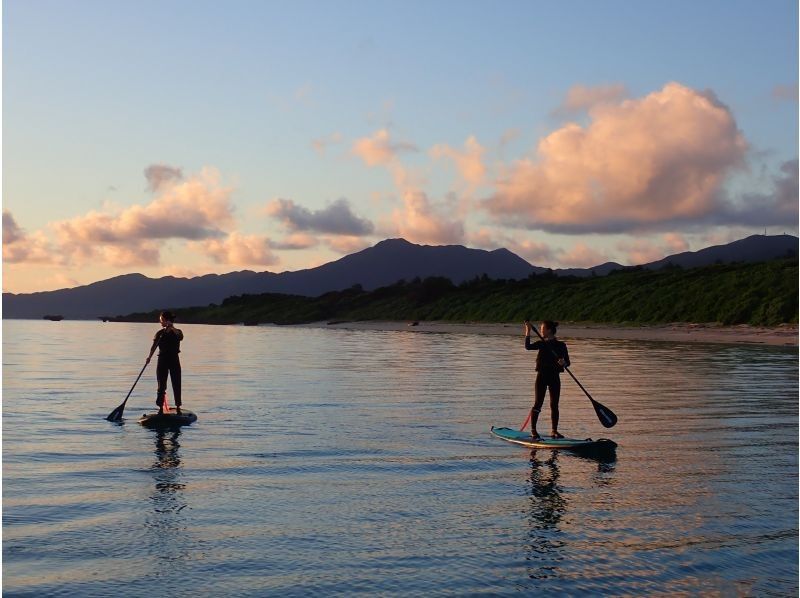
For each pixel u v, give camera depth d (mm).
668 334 56031
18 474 10234
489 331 74812
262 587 6383
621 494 9336
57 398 18938
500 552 7230
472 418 15570
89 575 6617
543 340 12906
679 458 11531
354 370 28422
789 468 10852
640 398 19016
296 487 9609
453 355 37906
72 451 11867
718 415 16078
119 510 8500
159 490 9398
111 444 12492
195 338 65562
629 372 26578
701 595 6312
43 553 7133
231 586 6398
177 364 15445
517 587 6414
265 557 7066
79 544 7383
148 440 12875
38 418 15422
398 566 6863
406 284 129625
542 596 6246
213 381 23828
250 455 11609
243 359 35281
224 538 7594
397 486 9695
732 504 8906
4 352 42031
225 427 14289
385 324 96750
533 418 12750
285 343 54000
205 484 9734
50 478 10000
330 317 124750
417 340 57312
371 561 6984
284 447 12273
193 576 6605
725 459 11469
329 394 20047
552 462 11211
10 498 8984
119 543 7418
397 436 13344
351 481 9953
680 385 22062
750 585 6523
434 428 14234
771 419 15531
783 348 41688
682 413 16375
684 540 7605
